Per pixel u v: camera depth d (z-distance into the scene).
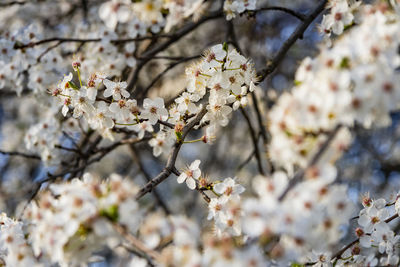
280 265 2.18
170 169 2.88
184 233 1.87
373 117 1.90
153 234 1.90
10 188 6.92
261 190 1.87
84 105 3.11
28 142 4.40
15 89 4.58
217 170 7.01
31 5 6.52
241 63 3.02
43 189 4.00
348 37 2.04
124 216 1.89
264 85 5.73
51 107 4.49
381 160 6.53
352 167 6.71
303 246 1.91
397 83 1.82
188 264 1.81
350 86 1.95
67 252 2.00
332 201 1.90
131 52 4.47
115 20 2.55
